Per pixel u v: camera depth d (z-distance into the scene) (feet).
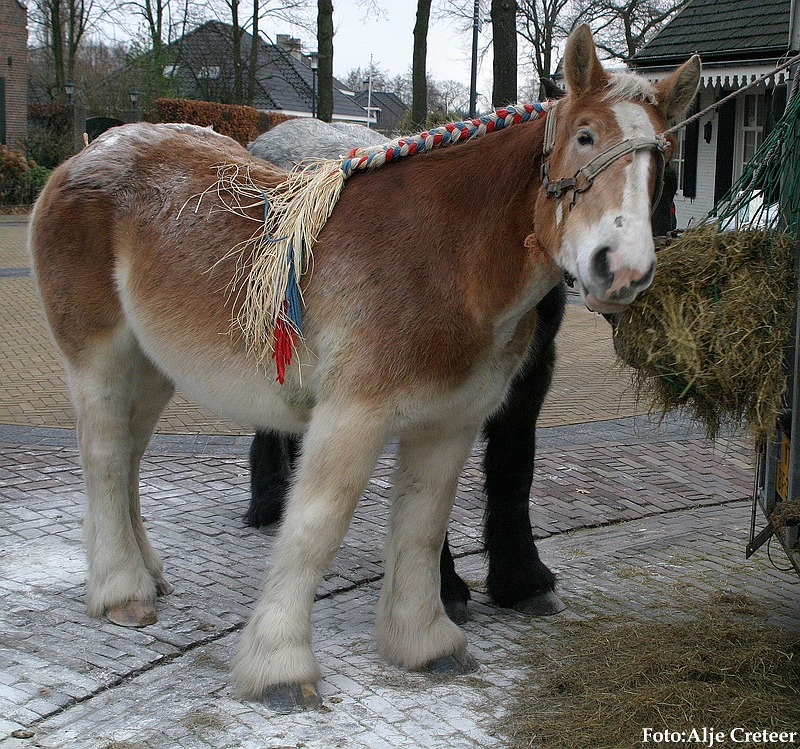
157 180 12.30
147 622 12.37
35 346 31.37
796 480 10.72
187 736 9.78
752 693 10.61
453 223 10.16
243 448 20.93
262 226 11.32
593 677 11.16
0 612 12.54
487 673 11.53
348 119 137.08
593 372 30.60
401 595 11.66
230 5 98.94
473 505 18.06
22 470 18.61
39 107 96.58
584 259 8.53
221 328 11.30
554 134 9.39
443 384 10.12
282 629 10.59
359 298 10.28
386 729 10.08
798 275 10.26
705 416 10.65
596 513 17.95
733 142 49.57
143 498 17.47
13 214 79.71
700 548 16.25
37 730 9.76
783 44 46.60
